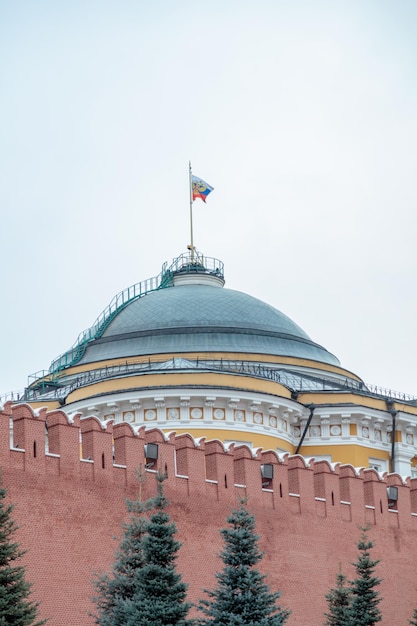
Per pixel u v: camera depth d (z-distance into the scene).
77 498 61.03
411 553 77.06
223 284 110.69
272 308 105.44
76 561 60.06
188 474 66.19
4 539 52.06
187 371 88.56
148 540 55.44
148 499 58.72
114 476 62.94
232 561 58.22
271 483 70.44
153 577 54.56
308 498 72.06
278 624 56.59
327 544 72.00
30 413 60.25
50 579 58.81
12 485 58.50
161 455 65.19
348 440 92.69
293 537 70.31
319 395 93.69
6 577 50.81
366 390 99.38
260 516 69.00
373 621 65.38
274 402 89.31
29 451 59.69
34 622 56.03
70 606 59.16
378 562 68.19
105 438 63.19
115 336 100.25
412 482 79.12
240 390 87.88
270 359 98.25
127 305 104.69
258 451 70.19
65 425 61.59
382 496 76.62
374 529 75.25
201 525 65.81
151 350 97.75
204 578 64.94
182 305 101.69
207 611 57.12
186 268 110.00
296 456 72.25
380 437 94.75
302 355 100.56
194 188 113.62
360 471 76.00
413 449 95.75
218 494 67.31
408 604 75.69
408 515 77.88
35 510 59.12
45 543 59.09
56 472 60.53
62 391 96.19
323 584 70.94
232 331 99.12
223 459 68.19
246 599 56.75
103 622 55.41
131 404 87.62
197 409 87.50
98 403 88.38
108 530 61.75
